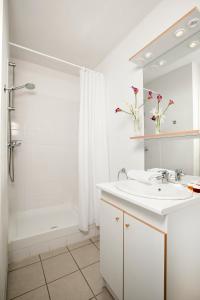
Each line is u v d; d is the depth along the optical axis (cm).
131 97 163
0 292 86
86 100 191
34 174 226
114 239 109
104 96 201
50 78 236
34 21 147
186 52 118
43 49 189
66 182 250
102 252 124
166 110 131
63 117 248
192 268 90
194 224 89
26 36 167
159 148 136
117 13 139
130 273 94
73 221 200
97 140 196
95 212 192
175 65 124
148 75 145
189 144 116
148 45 121
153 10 136
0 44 80
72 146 255
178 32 109
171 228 76
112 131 194
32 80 222
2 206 94
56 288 122
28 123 221
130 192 100
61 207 241
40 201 230
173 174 125
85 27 155
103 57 205
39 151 229
